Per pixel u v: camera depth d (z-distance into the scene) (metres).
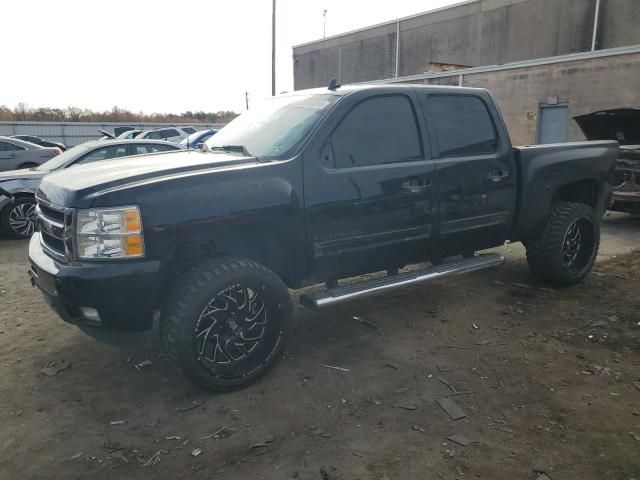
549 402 3.20
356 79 43.75
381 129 3.96
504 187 4.60
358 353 3.90
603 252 6.73
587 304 4.80
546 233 5.01
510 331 4.25
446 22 35.78
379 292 3.92
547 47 30.28
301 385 3.44
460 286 5.36
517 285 5.35
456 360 3.77
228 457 2.74
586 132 8.62
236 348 3.36
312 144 3.60
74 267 3.00
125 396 3.35
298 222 3.52
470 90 4.55
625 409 3.11
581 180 5.30
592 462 2.65
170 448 2.82
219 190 3.20
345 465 2.66
